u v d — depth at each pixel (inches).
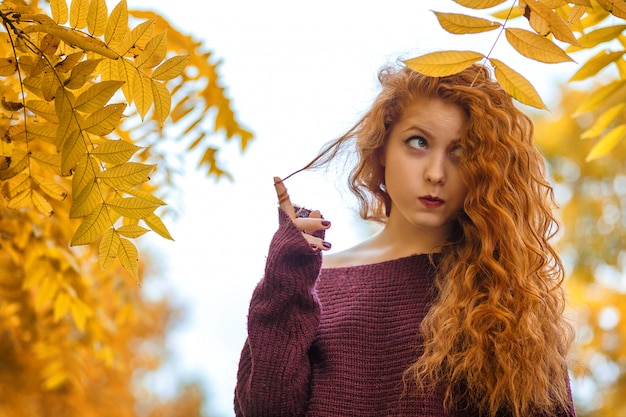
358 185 69.8
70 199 84.4
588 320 207.8
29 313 108.3
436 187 61.9
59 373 116.5
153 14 86.2
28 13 52.1
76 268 95.5
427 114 62.1
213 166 93.0
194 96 90.2
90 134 54.5
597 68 66.1
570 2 48.7
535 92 48.6
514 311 62.3
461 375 62.1
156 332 257.6
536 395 62.1
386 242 71.2
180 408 333.4
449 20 47.6
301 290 64.7
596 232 214.7
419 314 65.6
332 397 64.7
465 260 63.9
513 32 47.7
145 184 93.2
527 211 63.6
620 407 209.9
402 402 62.9
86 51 51.4
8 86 56.9
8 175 55.5
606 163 213.9
